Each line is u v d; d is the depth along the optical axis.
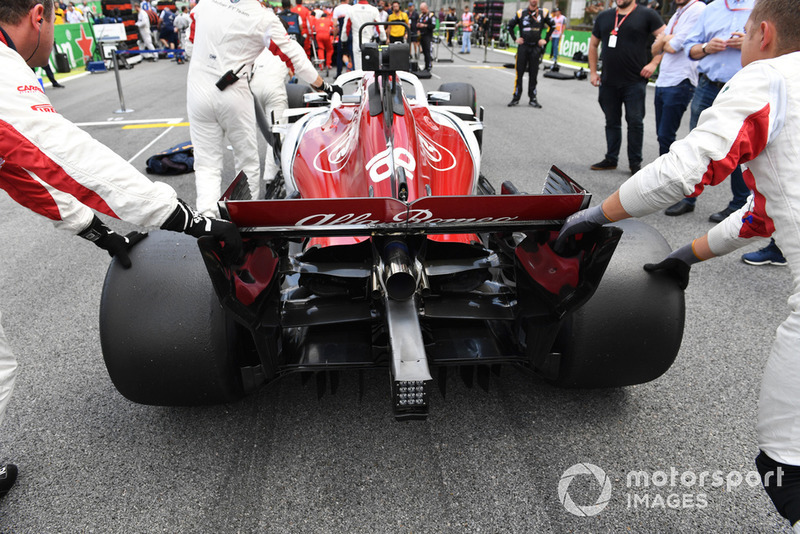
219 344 2.01
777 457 1.44
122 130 8.29
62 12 18.77
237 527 1.84
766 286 3.51
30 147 1.44
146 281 2.03
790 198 1.41
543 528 1.83
